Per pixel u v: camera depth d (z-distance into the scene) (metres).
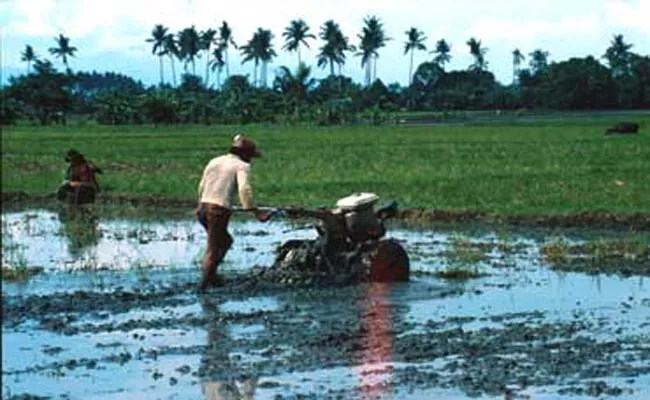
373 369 13.53
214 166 20.11
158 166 54.28
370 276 20.36
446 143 72.44
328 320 16.94
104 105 142.12
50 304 18.31
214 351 14.70
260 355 14.41
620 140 73.44
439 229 30.48
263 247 26.62
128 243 27.75
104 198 39.94
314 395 12.30
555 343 14.94
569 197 35.25
